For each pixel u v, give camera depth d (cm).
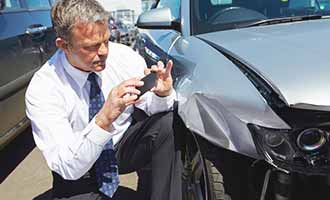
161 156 193
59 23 159
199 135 168
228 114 152
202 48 200
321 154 137
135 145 200
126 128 200
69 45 162
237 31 221
